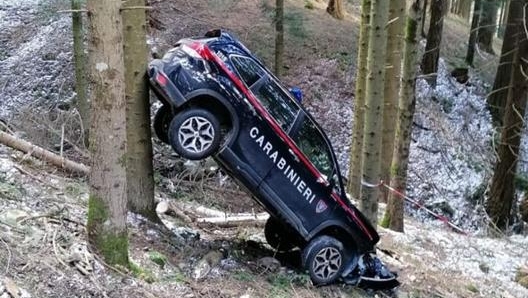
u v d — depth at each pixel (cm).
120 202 421
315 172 554
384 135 1158
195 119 506
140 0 554
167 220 700
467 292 699
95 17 381
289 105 556
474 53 2203
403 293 629
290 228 569
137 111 575
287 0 2089
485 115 1820
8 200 498
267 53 1698
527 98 1338
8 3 1786
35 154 707
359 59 1055
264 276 551
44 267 385
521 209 1355
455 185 1486
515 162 1291
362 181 680
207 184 1073
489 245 998
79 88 1143
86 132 1120
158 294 417
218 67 514
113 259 422
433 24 1820
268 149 533
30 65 1517
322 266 570
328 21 2011
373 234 599
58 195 576
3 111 1313
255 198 560
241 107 517
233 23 1791
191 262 523
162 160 1116
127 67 562
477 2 2056
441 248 893
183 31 1680
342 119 1578
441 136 1641
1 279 352
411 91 866
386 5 629
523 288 783
